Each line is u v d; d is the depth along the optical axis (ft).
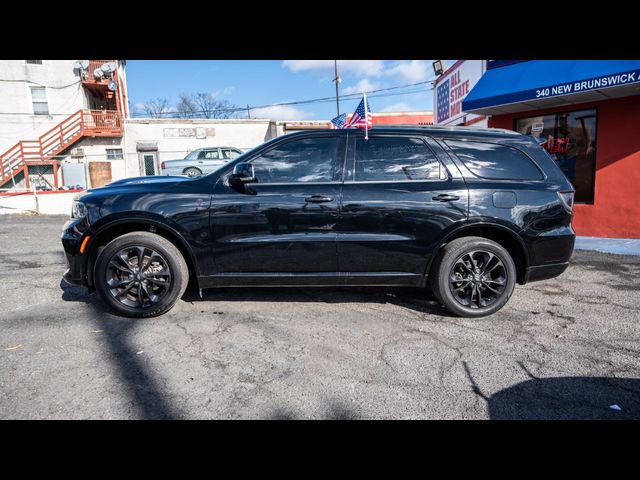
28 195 48.60
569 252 12.69
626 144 24.34
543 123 28.37
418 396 8.24
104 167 69.31
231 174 12.29
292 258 12.14
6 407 7.73
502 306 12.55
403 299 14.11
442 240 12.14
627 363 9.63
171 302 12.10
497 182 12.40
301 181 12.21
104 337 10.87
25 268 18.67
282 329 11.48
